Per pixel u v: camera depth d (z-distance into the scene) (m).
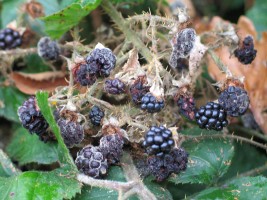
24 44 0.29
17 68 0.30
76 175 0.21
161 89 0.21
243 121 0.28
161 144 0.20
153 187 0.22
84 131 0.22
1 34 0.28
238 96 0.21
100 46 0.22
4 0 0.31
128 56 0.23
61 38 0.29
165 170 0.20
